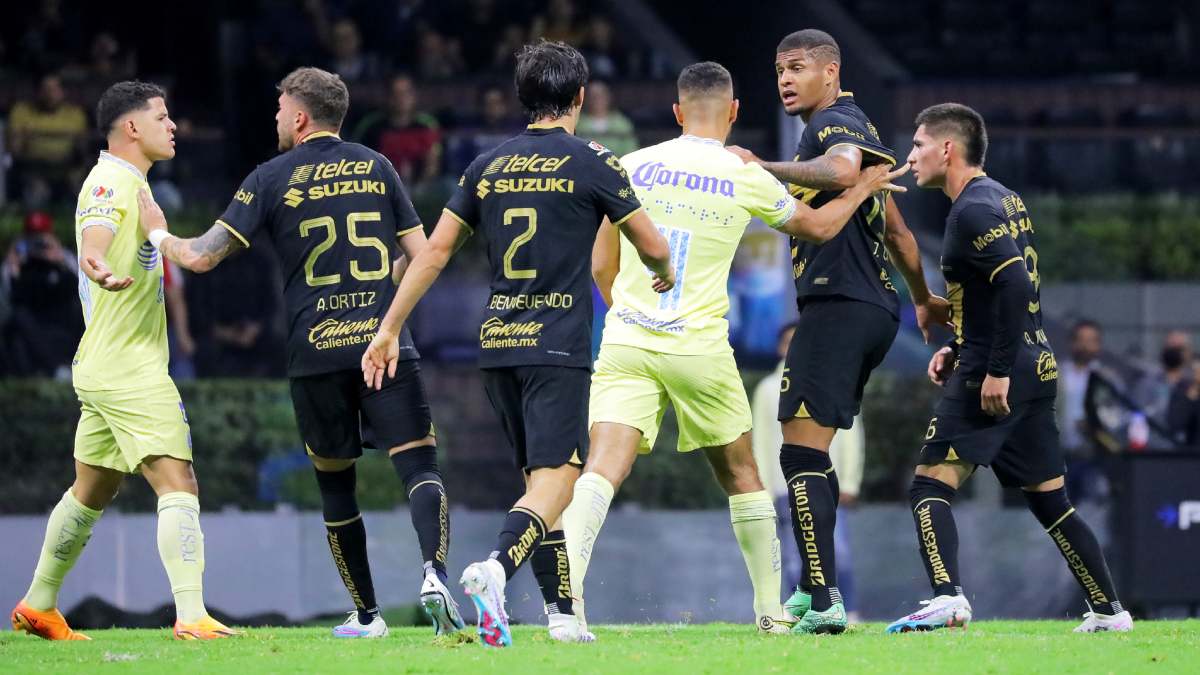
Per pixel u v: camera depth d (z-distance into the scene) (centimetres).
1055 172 5388
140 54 5816
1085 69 6850
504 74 5553
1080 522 2266
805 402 2153
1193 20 7056
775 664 1731
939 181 2278
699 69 2161
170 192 4738
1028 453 2247
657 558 3994
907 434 4294
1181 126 5744
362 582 2209
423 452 2089
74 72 5619
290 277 2097
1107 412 4194
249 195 2098
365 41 5759
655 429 2169
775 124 5884
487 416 4312
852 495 3806
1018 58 6850
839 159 2091
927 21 6962
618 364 2133
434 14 5881
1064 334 4916
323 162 2095
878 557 4050
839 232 2153
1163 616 3509
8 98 5544
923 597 4050
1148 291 5222
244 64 5550
